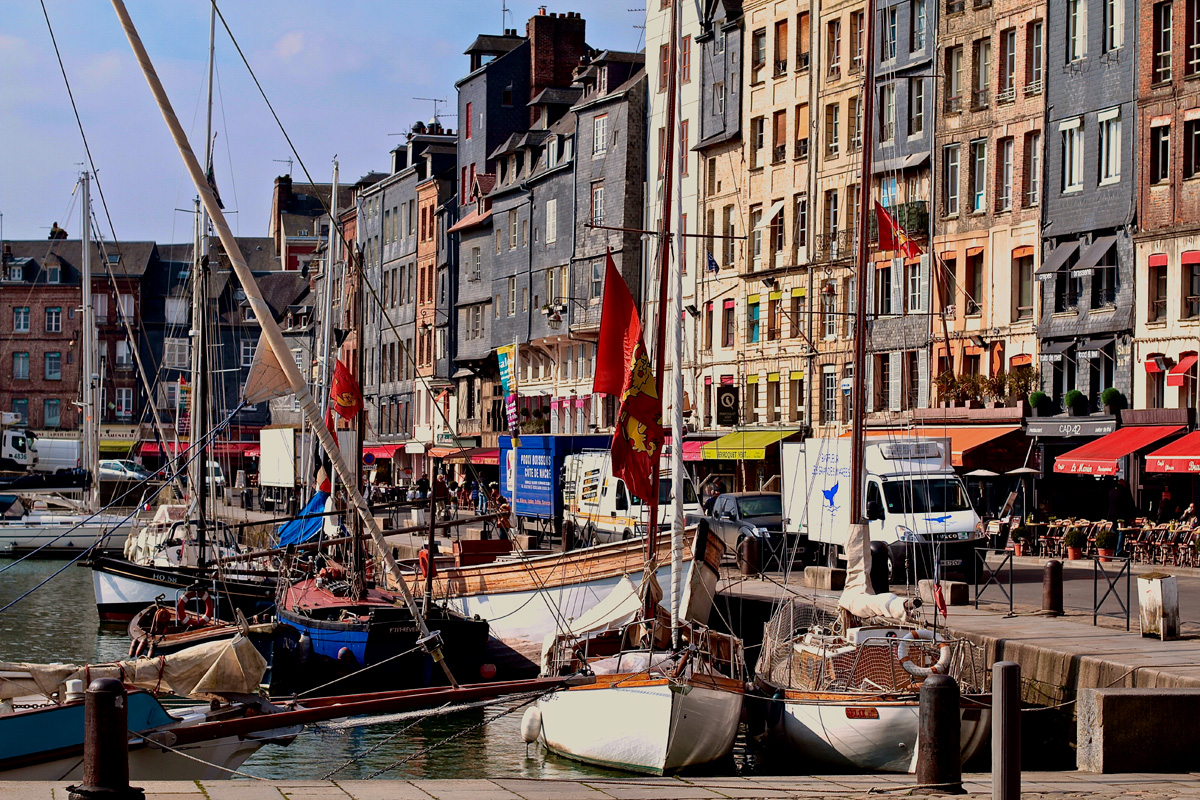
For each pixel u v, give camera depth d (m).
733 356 66.00
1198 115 42.09
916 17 55.25
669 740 19.53
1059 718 19.77
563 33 95.38
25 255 127.38
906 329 54.28
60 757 16.00
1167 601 21.47
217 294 50.09
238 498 89.38
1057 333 46.81
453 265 98.69
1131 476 41.31
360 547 34.81
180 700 26.22
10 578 58.91
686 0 71.62
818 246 60.19
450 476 90.94
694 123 70.88
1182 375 41.28
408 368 105.75
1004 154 50.78
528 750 22.78
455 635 28.86
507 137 95.06
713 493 48.00
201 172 18.59
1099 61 45.94
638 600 23.52
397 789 13.07
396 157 109.88
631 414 22.66
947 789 13.05
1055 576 25.20
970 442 46.56
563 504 43.50
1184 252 42.19
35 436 99.75
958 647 20.36
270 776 20.98
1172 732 15.55
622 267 75.12
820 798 12.90
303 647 29.19
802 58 62.38
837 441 32.72
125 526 68.81
